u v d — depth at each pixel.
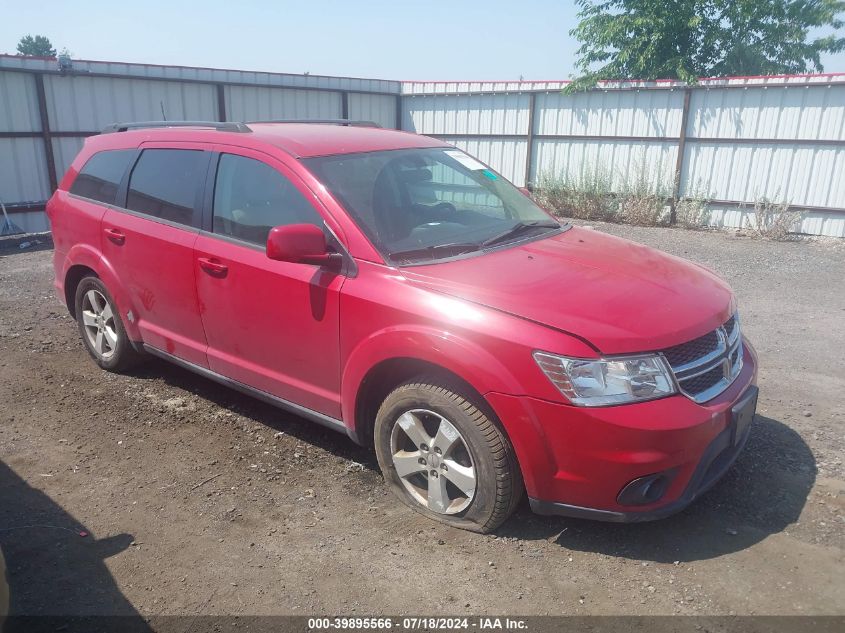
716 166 13.52
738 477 3.94
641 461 2.96
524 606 2.93
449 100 16.97
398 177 4.18
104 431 4.58
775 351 6.12
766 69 19.62
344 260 3.69
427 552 3.30
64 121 12.43
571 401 2.99
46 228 12.62
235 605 2.95
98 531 3.48
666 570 3.16
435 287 3.38
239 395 5.16
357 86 16.67
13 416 4.80
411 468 3.58
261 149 4.20
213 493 3.83
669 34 18.92
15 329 6.77
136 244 4.79
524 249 3.91
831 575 3.11
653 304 3.31
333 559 3.25
